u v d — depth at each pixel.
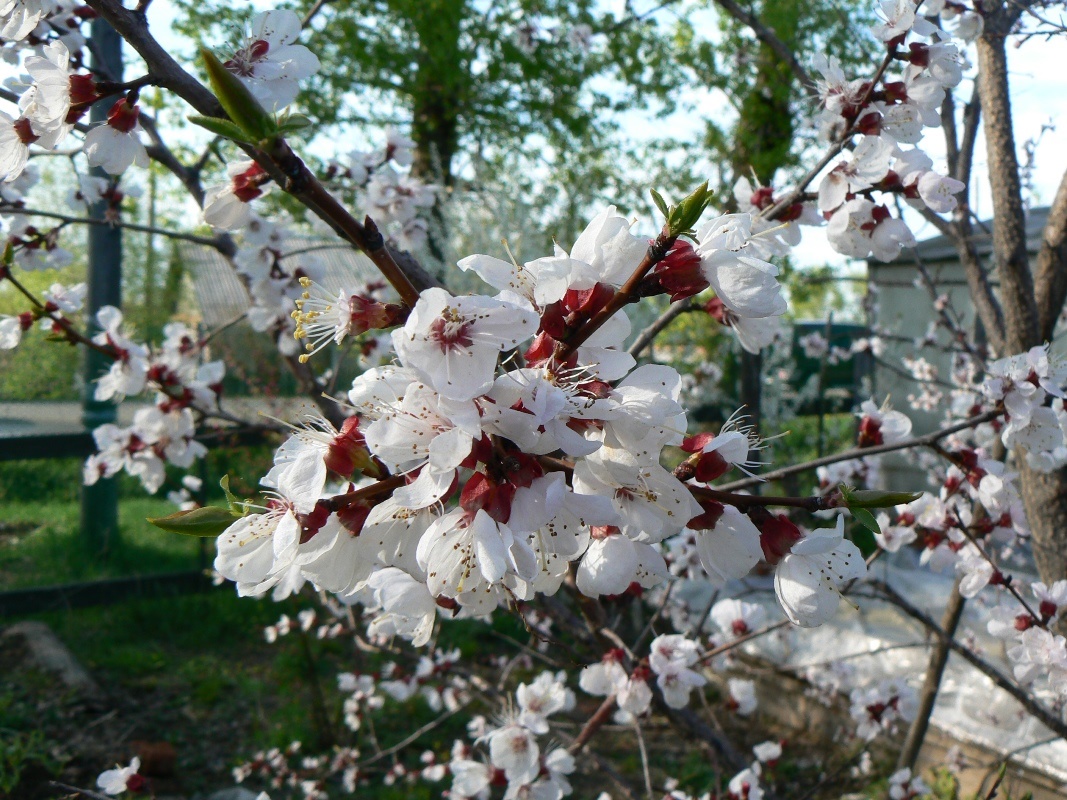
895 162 2.07
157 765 5.04
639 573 1.30
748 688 3.86
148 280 10.03
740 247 1.17
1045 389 2.10
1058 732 2.92
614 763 5.35
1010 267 2.71
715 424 9.68
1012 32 2.75
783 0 7.42
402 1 9.21
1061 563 2.69
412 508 1.09
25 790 4.66
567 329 1.15
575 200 11.10
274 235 3.32
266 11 1.38
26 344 7.52
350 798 4.96
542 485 1.07
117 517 8.17
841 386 11.04
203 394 3.45
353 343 3.31
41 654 6.24
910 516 2.94
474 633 7.08
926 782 4.61
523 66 10.10
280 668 6.51
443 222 9.89
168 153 3.03
